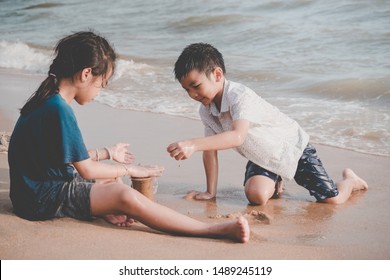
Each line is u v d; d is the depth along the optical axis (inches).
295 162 195.2
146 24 709.3
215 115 191.0
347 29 536.4
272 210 187.3
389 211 185.5
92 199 150.3
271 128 195.0
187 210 184.4
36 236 142.2
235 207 189.9
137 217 150.0
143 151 252.1
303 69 421.7
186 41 589.0
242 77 415.8
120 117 319.9
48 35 705.6
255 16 656.4
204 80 182.1
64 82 153.8
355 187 207.0
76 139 149.9
